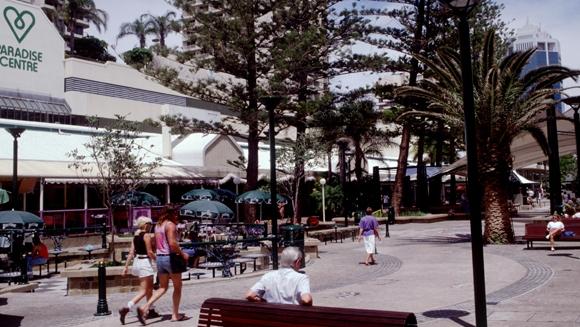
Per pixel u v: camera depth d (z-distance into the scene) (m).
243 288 13.05
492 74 18.58
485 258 15.80
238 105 29.02
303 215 40.38
